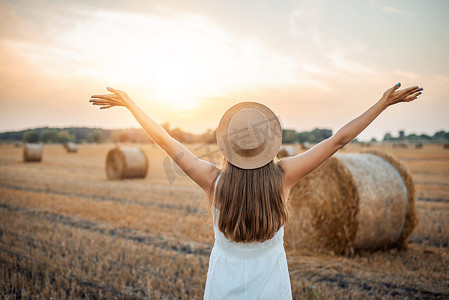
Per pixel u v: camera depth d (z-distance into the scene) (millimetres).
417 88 1766
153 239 6844
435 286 4578
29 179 16172
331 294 4297
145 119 1991
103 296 4285
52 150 46438
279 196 1891
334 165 6434
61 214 8898
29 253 5805
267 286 1944
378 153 6922
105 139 74625
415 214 6234
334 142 1884
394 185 6184
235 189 1868
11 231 7148
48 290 4297
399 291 4461
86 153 40844
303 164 1925
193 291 4422
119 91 1979
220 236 1992
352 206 6012
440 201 10516
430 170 19500
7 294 4230
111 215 8742
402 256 5863
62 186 13891
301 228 7023
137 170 17688
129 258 5555
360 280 4828
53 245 6188
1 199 10766
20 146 57438
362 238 5996
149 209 9523
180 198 11320
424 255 5836
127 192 12500
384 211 6023
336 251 6340
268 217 1862
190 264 5344
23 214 8852
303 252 6422
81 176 18328
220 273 1991
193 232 7266
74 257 5598
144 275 4961
